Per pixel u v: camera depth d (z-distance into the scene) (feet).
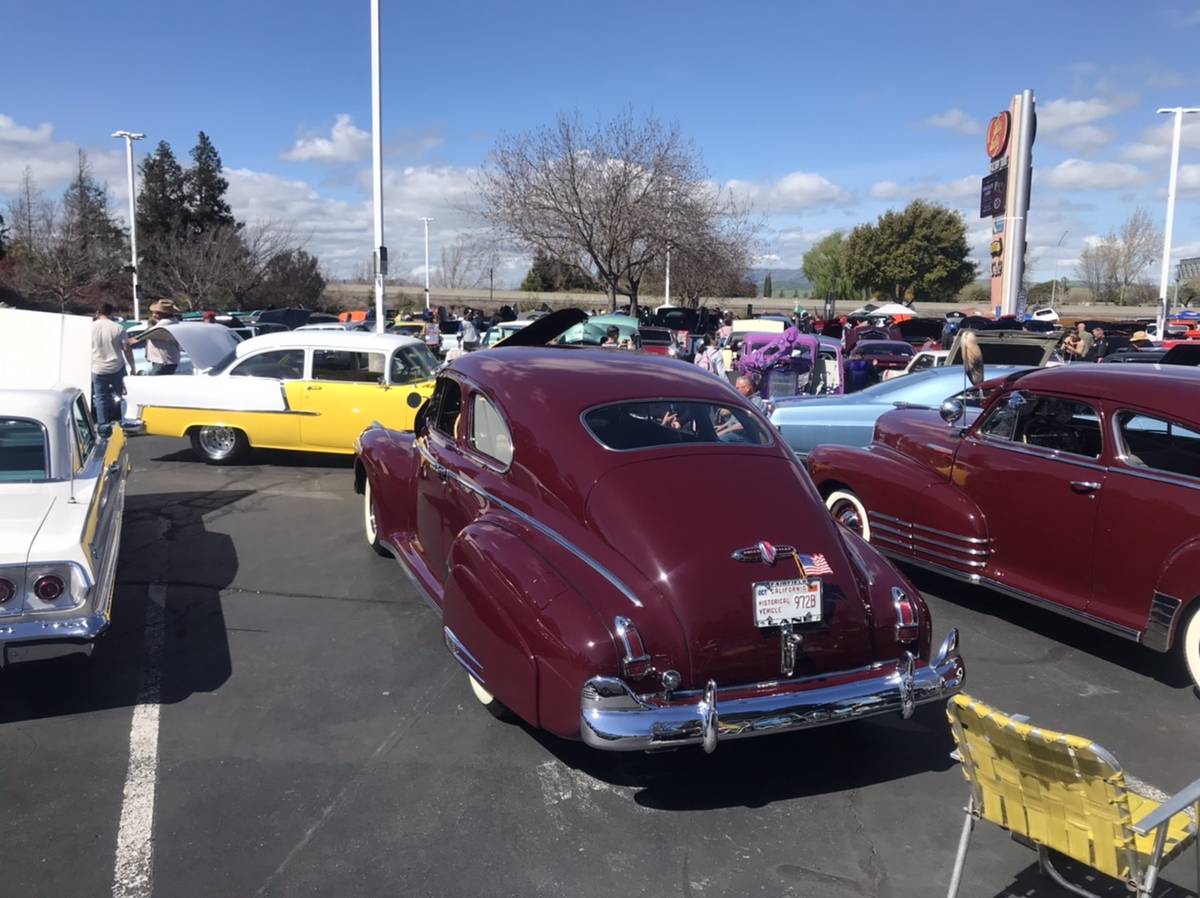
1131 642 18.26
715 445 13.83
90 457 18.19
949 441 19.76
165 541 23.77
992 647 17.90
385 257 57.57
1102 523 16.21
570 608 11.46
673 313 86.94
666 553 11.91
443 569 16.62
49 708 14.53
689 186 87.76
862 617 12.40
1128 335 95.71
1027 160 92.58
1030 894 10.39
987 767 9.36
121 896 10.07
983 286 250.57
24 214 128.88
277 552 22.97
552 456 13.46
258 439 33.12
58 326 20.90
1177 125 87.97
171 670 16.05
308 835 11.28
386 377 32.12
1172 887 10.52
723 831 11.60
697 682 11.51
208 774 12.66
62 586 13.24
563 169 85.71
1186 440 15.39
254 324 81.61
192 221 208.33
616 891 10.36
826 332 114.21
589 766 13.14
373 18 55.06
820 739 14.16
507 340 22.13
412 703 14.97
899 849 11.30
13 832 11.19
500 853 11.02
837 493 22.34
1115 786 8.25
